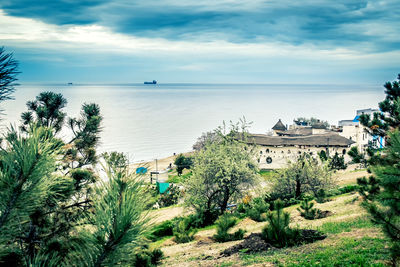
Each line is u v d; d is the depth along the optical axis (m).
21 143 2.69
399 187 6.86
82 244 2.63
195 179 36.03
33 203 2.72
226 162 34.44
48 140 2.87
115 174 2.74
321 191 35.53
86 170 6.86
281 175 44.75
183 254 18.91
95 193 2.77
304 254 14.16
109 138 152.75
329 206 29.73
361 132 98.00
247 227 26.27
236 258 15.63
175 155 117.31
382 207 7.29
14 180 2.62
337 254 13.10
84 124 10.39
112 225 2.64
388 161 7.34
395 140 7.11
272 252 15.71
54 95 10.14
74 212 6.11
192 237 25.08
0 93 2.31
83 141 9.70
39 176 2.70
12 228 2.65
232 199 38.38
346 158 90.81
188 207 37.06
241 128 37.44
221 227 22.27
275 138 95.06
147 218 2.71
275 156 92.19
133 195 2.71
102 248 2.58
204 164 36.56
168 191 49.28
